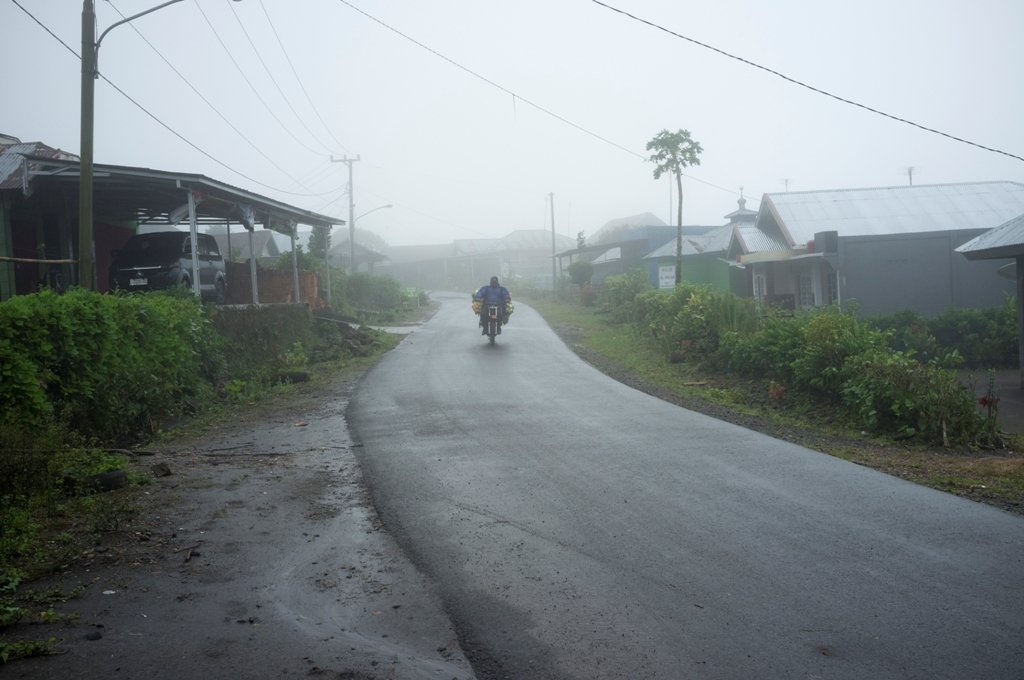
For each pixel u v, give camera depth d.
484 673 3.87
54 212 19.34
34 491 6.57
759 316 17.34
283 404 13.08
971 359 18.45
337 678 3.81
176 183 16.53
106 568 5.27
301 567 5.36
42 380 8.48
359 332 22.69
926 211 26.58
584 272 46.16
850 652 4.02
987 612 4.48
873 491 7.13
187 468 8.20
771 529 6.04
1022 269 15.46
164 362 11.48
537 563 5.36
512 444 9.37
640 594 4.80
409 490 7.32
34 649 4.02
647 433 9.97
